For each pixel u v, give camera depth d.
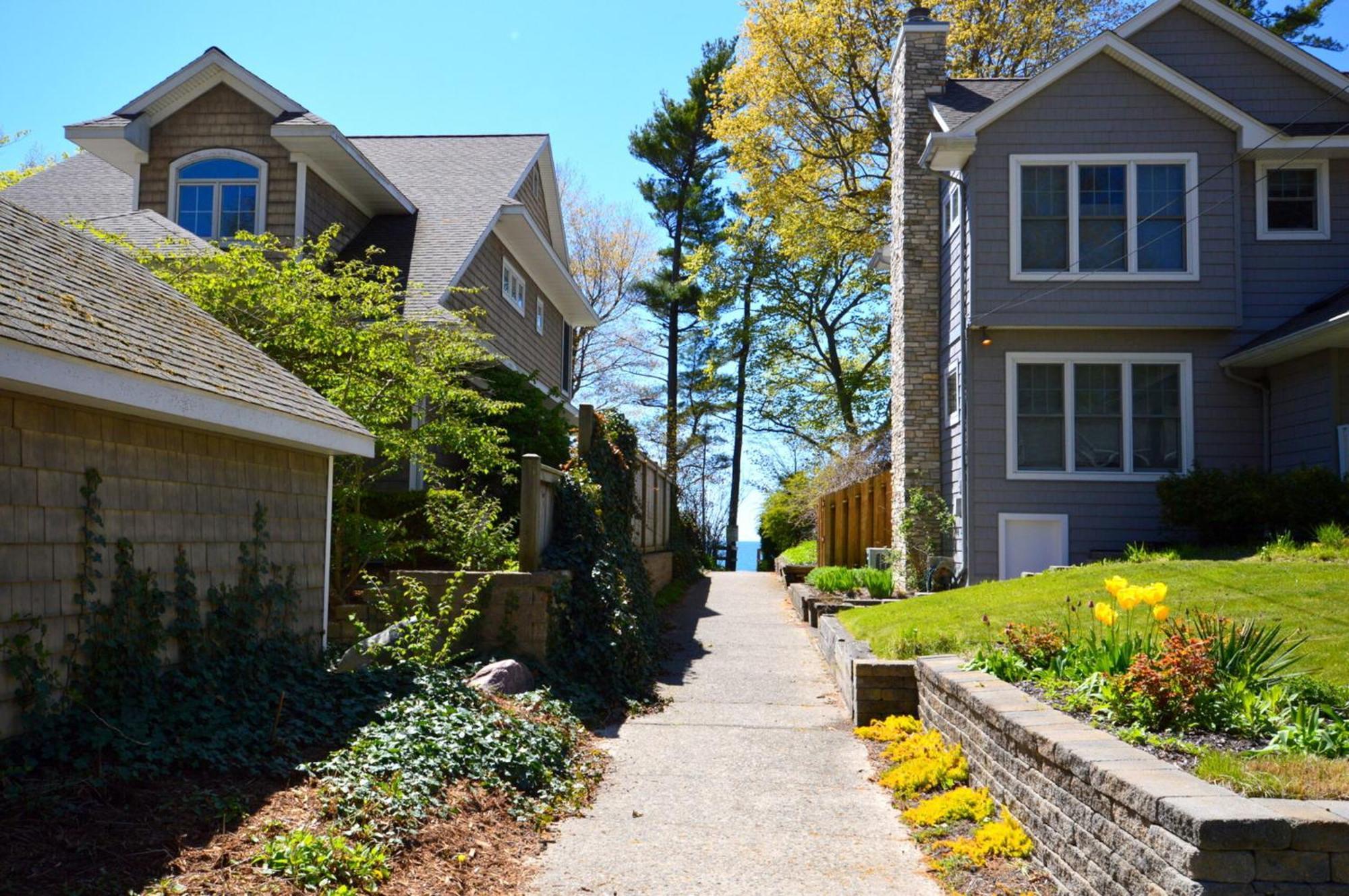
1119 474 13.79
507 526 10.94
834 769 6.60
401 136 21.52
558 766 6.30
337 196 15.97
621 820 5.51
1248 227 13.97
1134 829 3.53
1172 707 4.68
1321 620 7.52
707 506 37.47
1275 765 3.73
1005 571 13.81
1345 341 11.86
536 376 14.73
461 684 7.25
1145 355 13.89
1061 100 13.95
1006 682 6.12
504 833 5.08
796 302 31.77
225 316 10.33
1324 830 3.04
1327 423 12.28
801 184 24.50
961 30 22.31
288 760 5.23
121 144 14.87
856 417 32.81
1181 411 13.85
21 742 4.69
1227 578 9.23
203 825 4.19
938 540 15.21
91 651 5.35
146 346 5.75
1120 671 5.53
